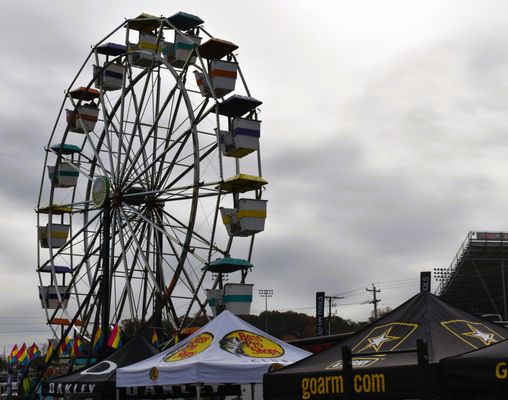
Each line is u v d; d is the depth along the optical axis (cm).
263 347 1630
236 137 3262
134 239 3316
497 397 917
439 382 916
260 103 3300
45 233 3925
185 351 1652
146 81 3559
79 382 1859
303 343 2539
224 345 1599
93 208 3481
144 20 3628
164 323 3397
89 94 3950
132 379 1625
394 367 943
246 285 3100
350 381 980
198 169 3181
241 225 3195
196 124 3319
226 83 3438
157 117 3597
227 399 2462
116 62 3784
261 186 3234
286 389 1066
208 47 3450
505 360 857
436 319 1082
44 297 3862
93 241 3550
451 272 8875
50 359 3075
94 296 3447
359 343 1102
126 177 3447
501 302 9156
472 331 1056
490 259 8462
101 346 2916
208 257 3152
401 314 1123
